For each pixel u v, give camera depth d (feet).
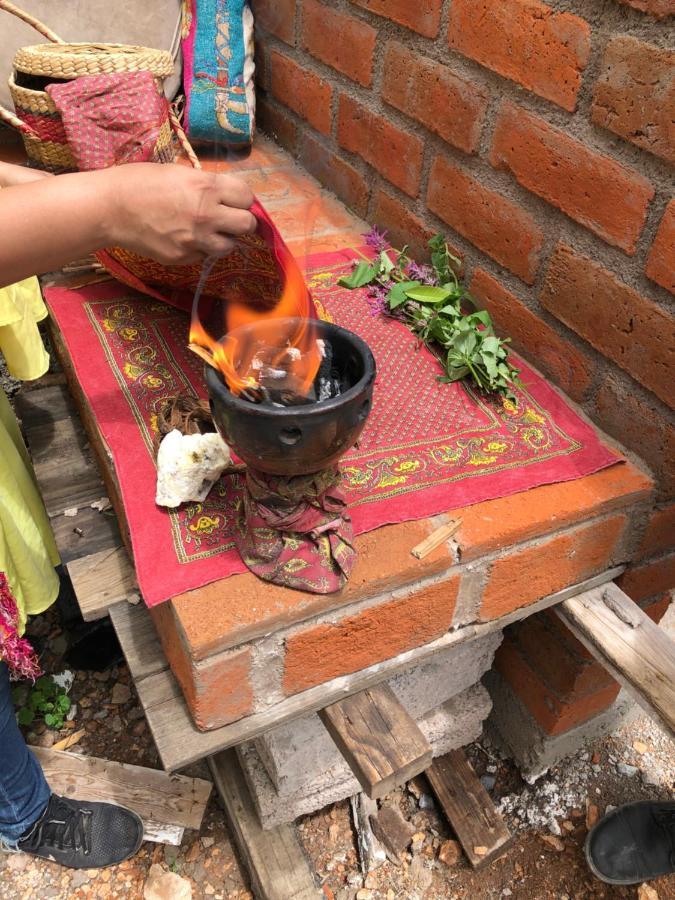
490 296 4.80
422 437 4.06
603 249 3.84
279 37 6.43
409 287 4.97
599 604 4.12
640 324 3.72
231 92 6.72
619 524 3.97
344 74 5.63
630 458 4.03
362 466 3.83
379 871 5.25
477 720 5.49
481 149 4.47
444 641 3.91
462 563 3.56
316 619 3.30
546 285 4.27
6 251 2.59
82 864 4.97
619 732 6.03
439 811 5.55
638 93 3.37
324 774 4.78
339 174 6.20
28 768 4.64
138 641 3.79
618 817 5.29
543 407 4.31
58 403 5.35
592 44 3.55
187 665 3.18
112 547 4.22
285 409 2.55
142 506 3.52
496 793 5.78
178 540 3.37
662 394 3.71
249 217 2.93
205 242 2.88
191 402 3.97
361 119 5.60
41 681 5.90
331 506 3.15
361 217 6.09
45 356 4.46
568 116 3.80
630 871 5.07
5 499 3.87
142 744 5.64
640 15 3.29
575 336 4.22
